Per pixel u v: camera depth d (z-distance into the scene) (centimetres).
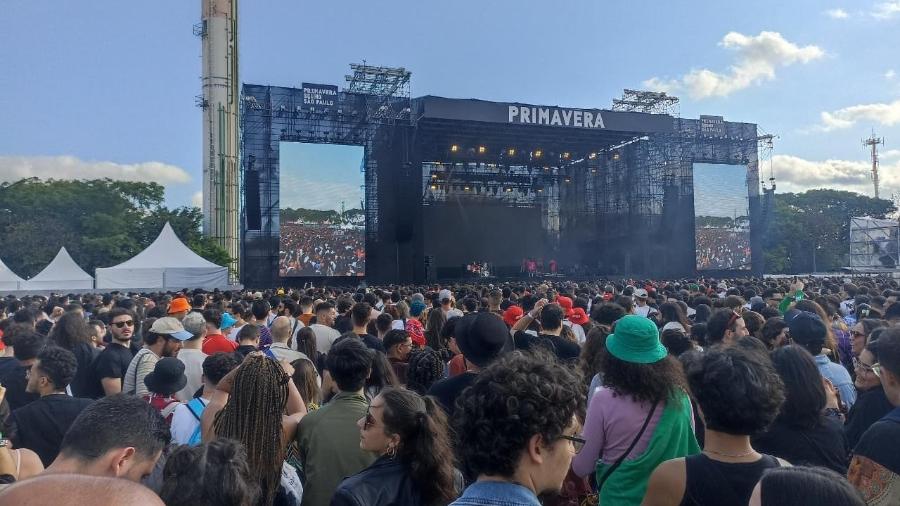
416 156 3556
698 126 4022
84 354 614
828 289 1448
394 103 3503
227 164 4203
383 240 3559
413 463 279
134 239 4728
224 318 900
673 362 312
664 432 301
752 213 4303
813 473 155
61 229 4494
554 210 4716
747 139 4181
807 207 7194
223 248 3872
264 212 3234
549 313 605
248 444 310
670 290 1394
